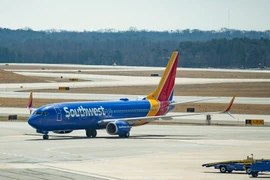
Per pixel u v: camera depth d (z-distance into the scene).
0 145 176.62
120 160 149.62
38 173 128.62
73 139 195.62
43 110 192.50
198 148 174.12
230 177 127.69
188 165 142.62
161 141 191.38
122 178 124.31
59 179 121.62
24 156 154.62
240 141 193.50
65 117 195.38
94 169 135.12
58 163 143.50
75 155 157.50
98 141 189.75
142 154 160.62
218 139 199.12
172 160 150.38
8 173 128.25
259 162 131.88
